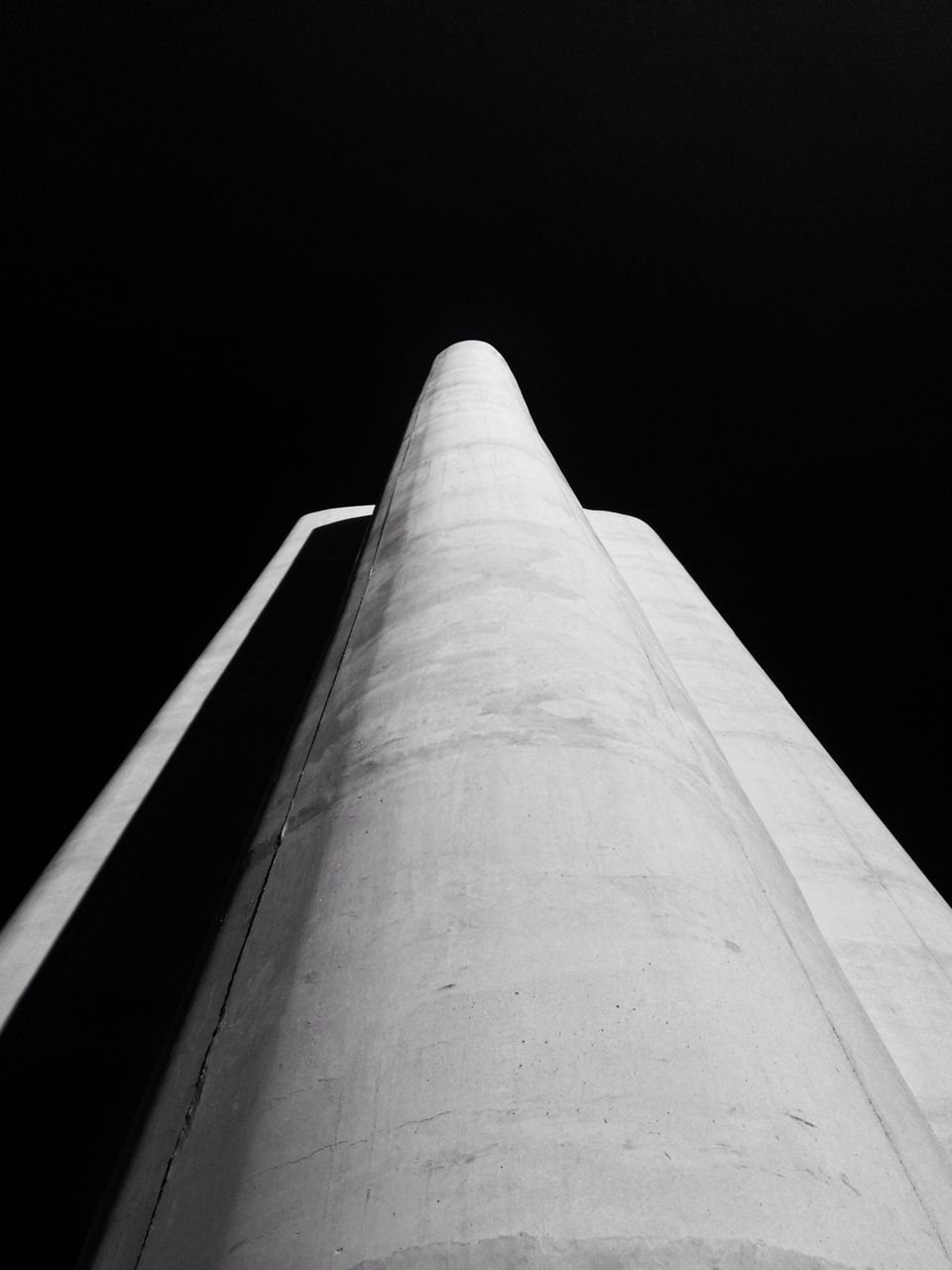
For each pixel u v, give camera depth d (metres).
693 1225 1.49
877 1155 1.86
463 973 2.00
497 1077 1.75
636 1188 1.54
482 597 3.96
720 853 2.69
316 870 2.63
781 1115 1.76
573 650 3.50
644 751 2.98
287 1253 1.55
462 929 2.13
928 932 5.08
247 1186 1.73
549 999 1.91
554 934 2.09
